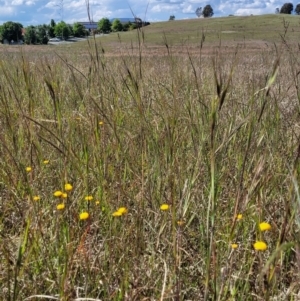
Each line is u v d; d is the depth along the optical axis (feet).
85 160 8.34
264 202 6.57
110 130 9.32
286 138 9.04
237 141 8.89
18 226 7.14
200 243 6.66
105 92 10.07
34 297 5.25
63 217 6.69
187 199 6.24
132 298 5.23
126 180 8.59
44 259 5.95
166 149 8.19
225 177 7.95
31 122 8.51
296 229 5.84
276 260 5.04
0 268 5.71
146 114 10.45
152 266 5.92
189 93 10.75
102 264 6.07
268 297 4.89
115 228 6.44
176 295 5.18
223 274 5.34
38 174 8.30
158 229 7.04
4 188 8.55
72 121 9.45
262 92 8.87
